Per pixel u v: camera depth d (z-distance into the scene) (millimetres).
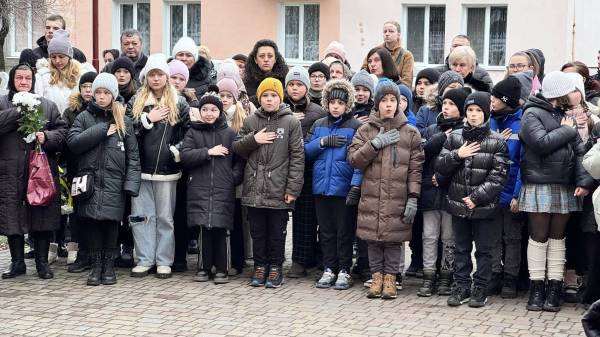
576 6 20797
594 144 8969
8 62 26141
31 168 10203
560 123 9109
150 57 10500
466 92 9805
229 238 10633
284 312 9125
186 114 10602
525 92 10070
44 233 10516
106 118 10203
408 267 11070
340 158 10031
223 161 10250
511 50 21656
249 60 11797
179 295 9781
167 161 10469
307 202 10625
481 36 22094
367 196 9703
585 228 9109
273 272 10219
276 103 10125
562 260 9281
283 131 10094
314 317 8938
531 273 9312
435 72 11242
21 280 10422
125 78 10992
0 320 8805
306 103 10734
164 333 8398
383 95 9680
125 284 10250
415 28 22688
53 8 23562
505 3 21625
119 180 10156
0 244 12594
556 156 9094
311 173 10547
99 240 10227
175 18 25312
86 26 25344
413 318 8922
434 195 9820
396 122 9719
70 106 10773
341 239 10141
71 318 8883
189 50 12008
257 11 24094
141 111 10453
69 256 11242
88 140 10016
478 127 9156
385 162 9625
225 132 10312
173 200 10625
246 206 10227
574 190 9172
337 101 10070
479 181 9172
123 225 10992
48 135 10289
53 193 10273
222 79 10883
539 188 9164
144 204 10586
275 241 10219
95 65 20562
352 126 10117
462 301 9430
